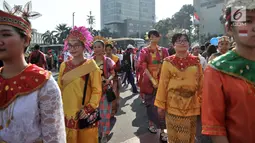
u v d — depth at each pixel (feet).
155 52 16.81
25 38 5.50
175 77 11.39
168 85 11.60
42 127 5.35
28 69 5.39
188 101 11.25
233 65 5.12
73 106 9.71
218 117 5.13
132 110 23.17
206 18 214.28
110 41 19.74
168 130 11.83
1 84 5.29
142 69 16.76
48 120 5.33
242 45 5.14
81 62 10.23
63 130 5.72
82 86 9.87
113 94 14.84
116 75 19.48
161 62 16.69
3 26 5.09
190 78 11.30
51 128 5.35
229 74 5.10
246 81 5.02
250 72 5.07
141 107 24.31
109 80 14.80
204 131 5.16
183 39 11.38
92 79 9.98
